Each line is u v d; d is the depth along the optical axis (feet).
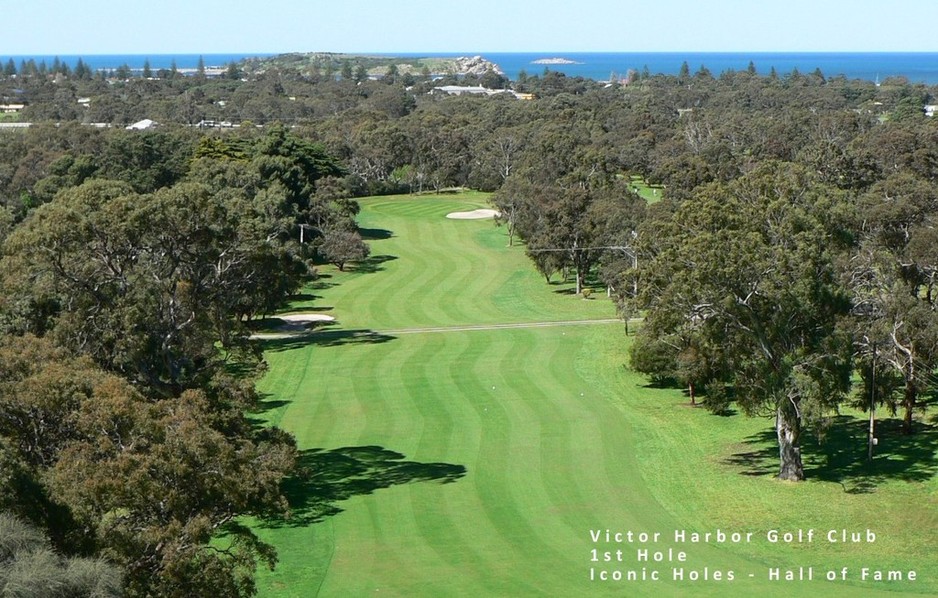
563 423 198.08
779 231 163.22
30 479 88.69
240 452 116.67
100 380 114.32
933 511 147.54
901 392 205.46
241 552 103.76
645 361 219.82
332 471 168.66
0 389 105.40
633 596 116.78
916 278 224.33
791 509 150.41
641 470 169.89
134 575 91.66
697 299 163.22
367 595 118.01
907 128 437.58
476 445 183.11
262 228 207.62
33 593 71.72
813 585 120.26
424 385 228.22
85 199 168.86
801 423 163.43
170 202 168.35
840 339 160.04
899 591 118.42
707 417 203.41
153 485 95.91
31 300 165.07
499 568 126.21
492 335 283.18
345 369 244.22
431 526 142.20
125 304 163.73
